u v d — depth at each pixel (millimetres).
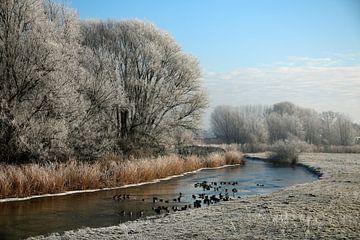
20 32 27375
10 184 21734
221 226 12664
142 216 17422
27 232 14500
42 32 27703
